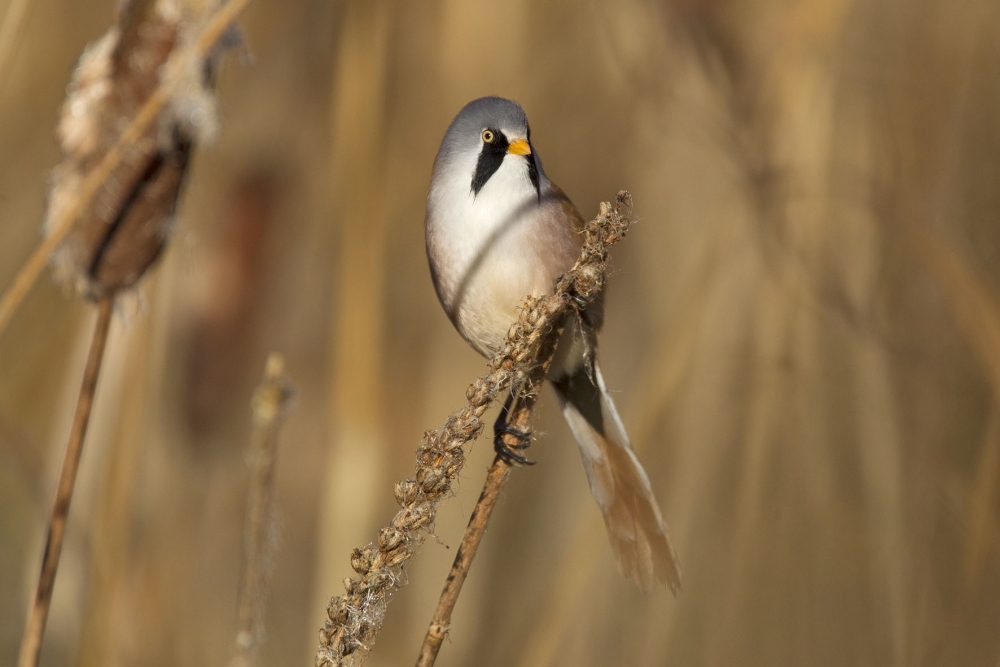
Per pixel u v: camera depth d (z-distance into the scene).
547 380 6.80
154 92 5.25
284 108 10.36
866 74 9.05
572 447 9.88
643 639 8.68
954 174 8.73
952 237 8.60
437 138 10.43
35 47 10.37
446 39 10.51
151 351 7.20
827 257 8.74
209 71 5.29
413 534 4.57
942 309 8.65
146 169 5.31
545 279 6.96
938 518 8.27
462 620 8.91
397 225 10.44
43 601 5.13
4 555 8.31
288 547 9.88
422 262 10.51
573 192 10.59
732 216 8.79
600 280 5.11
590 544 7.09
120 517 6.68
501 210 6.98
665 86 9.21
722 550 8.98
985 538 7.60
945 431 8.43
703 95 8.97
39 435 9.18
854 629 8.41
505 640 8.77
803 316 8.73
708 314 8.45
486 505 5.18
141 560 7.91
